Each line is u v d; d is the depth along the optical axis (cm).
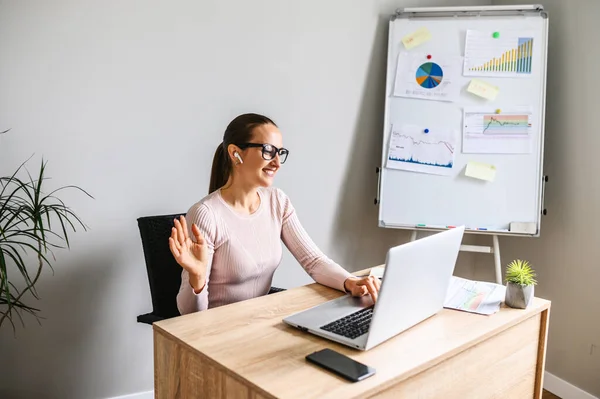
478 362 161
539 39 274
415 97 285
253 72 262
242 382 128
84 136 228
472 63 280
